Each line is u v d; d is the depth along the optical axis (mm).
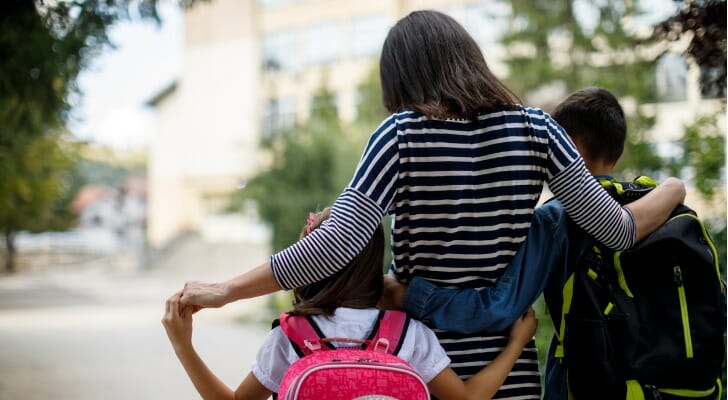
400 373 1393
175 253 31812
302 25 30875
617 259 1619
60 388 6547
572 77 10320
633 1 9477
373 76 15602
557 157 1627
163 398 6176
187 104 34344
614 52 9734
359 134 14867
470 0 18266
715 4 2877
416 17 1767
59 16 4113
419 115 1613
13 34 4094
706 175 5277
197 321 12961
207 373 1639
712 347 1570
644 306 1591
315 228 1701
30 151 6902
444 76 1664
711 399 1589
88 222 42188
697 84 3320
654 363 1548
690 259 1595
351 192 1548
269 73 31891
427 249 1621
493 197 1613
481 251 1615
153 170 35312
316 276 1521
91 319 13500
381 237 1673
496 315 1574
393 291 1719
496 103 1646
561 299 1696
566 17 10773
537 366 1723
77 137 9633
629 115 8062
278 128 15812
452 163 1596
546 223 1680
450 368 1565
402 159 1581
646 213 1626
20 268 31609
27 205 14273
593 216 1588
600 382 1572
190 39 34094
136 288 22719
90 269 31859
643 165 6559
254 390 1636
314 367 1378
